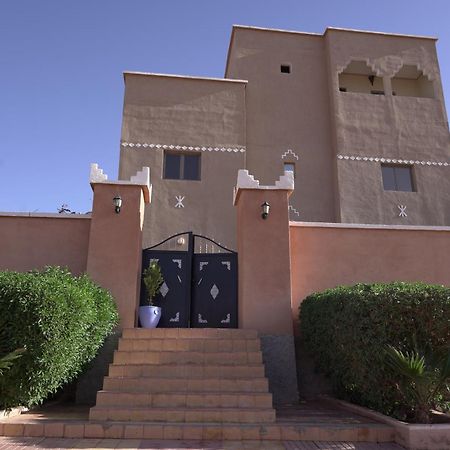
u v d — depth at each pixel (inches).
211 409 240.5
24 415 248.1
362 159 645.3
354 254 378.6
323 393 343.0
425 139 669.3
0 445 203.2
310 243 377.7
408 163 654.5
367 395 255.6
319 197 634.2
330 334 284.5
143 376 271.7
